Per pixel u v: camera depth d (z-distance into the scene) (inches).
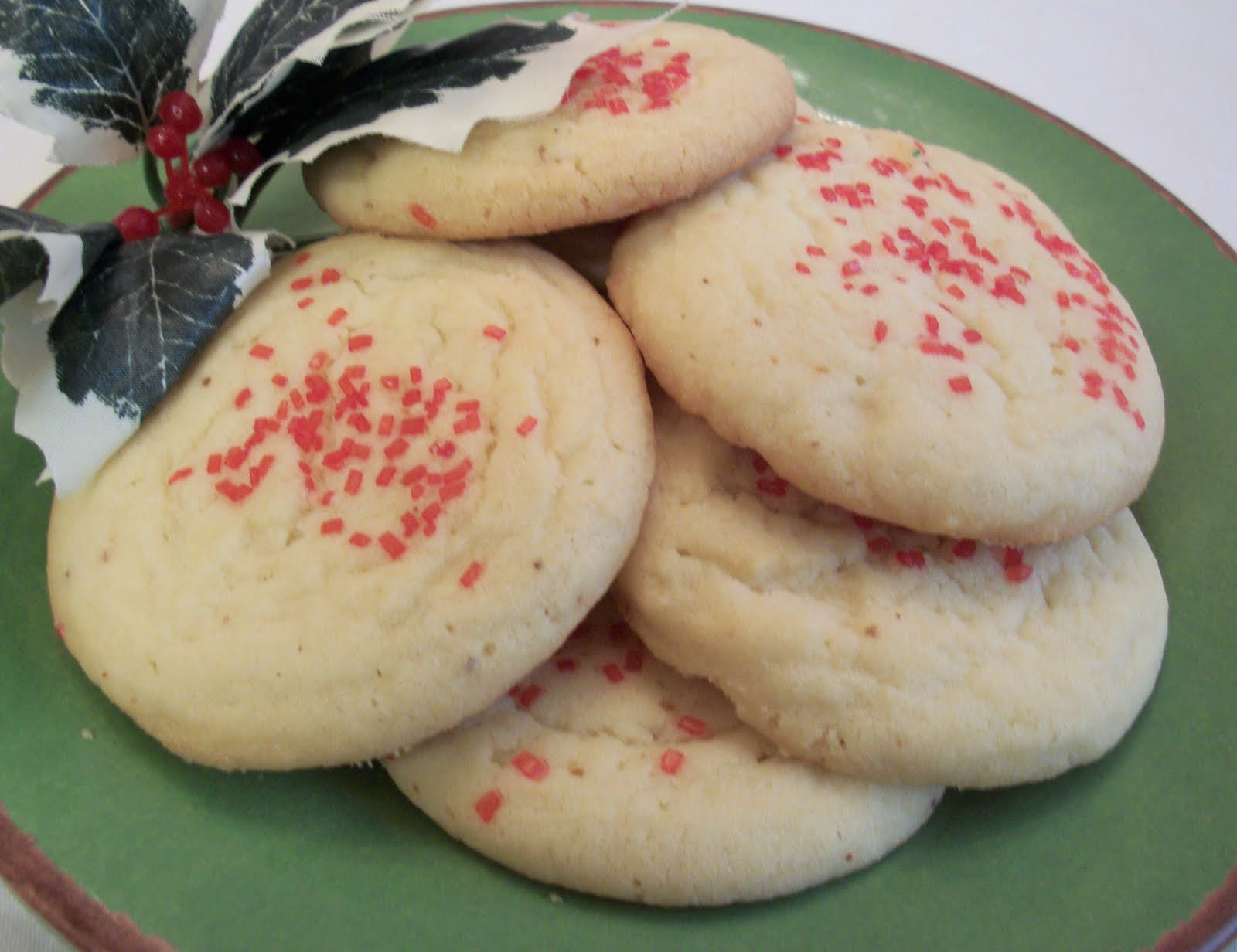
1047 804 6.3
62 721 6.3
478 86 6.6
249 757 5.8
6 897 6.3
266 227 8.1
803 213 6.7
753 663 6.0
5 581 6.7
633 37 7.3
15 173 9.6
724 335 6.2
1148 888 5.9
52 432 6.4
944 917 5.9
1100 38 12.2
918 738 5.9
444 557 5.8
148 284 6.6
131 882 5.8
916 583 6.2
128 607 6.1
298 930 5.7
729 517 6.3
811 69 9.5
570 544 5.9
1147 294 8.2
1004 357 6.3
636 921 5.9
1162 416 6.7
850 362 6.1
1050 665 6.1
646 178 6.4
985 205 7.2
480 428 6.1
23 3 6.4
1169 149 10.8
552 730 6.3
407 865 6.0
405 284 6.7
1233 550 7.0
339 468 6.1
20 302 6.4
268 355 6.5
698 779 6.0
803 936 5.8
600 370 6.3
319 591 5.9
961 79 9.4
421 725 5.8
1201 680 6.6
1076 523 6.1
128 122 6.9
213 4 7.1
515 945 5.8
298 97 7.1
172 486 6.3
